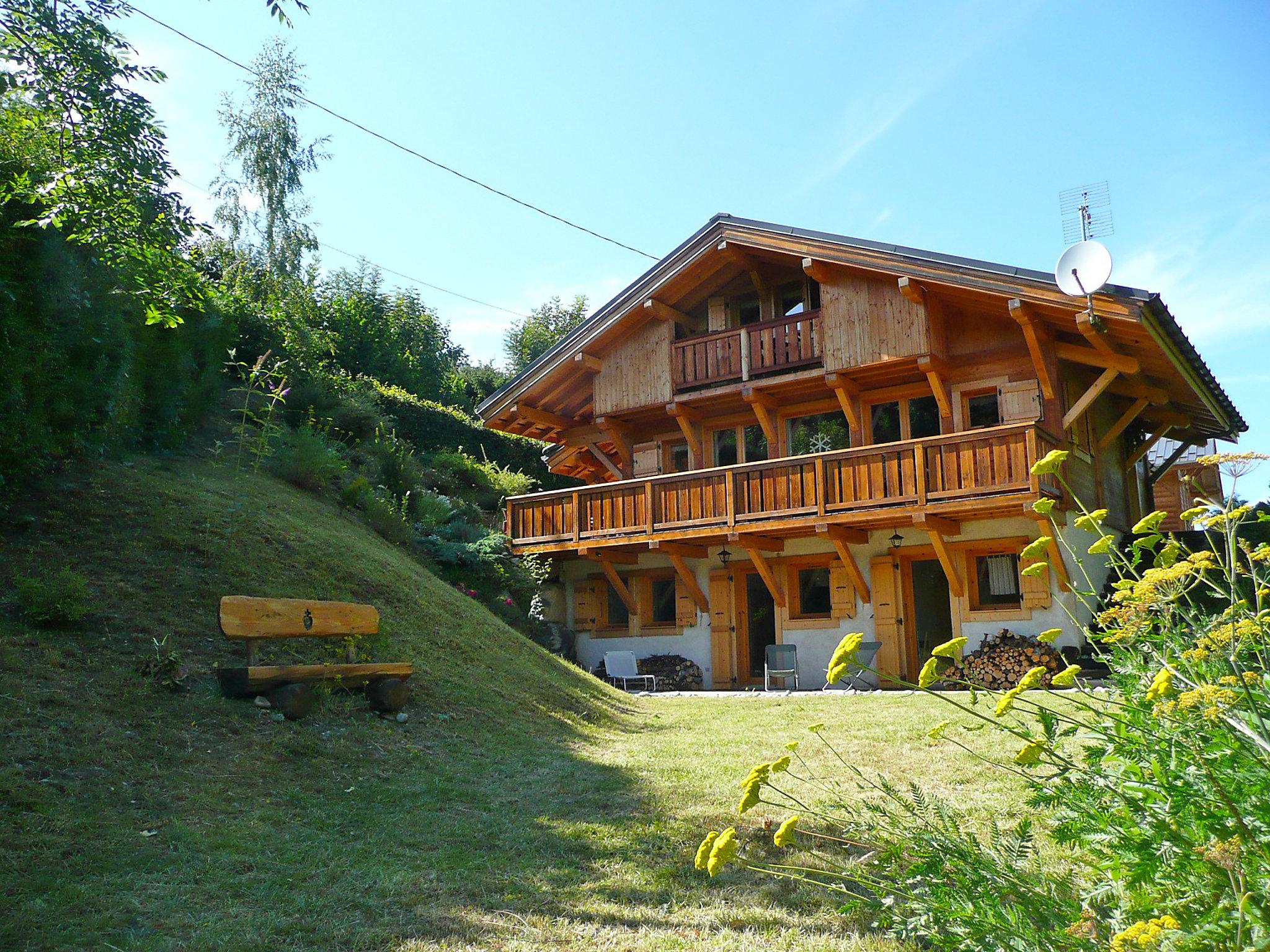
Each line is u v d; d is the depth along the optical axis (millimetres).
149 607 7617
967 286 13430
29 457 8445
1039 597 13695
